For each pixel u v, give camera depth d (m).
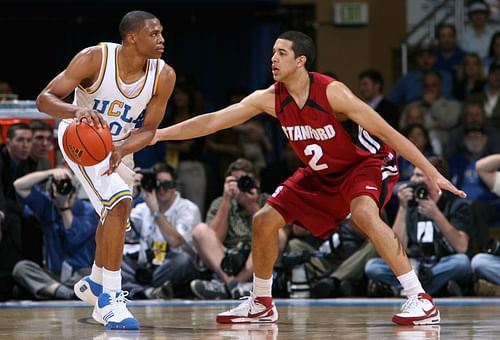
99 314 16.89
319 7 41.38
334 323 17.92
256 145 35.44
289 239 28.00
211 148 35.12
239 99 35.62
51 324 18.05
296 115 17.48
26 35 40.31
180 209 28.30
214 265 27.23
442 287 26.73
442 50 39.34
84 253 27.64
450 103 36.09
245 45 41.19
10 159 27.80
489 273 26.56
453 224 27.23
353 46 41.56
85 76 16.55
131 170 17.97
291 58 17.14
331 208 17.95
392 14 42.19
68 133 15.96
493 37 39.41
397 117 34.94
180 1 39.34
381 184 17.78
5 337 15.33
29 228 28.06
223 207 27.55
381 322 18.08
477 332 15.76
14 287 27.45
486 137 33.00
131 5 39.38
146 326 17.33
